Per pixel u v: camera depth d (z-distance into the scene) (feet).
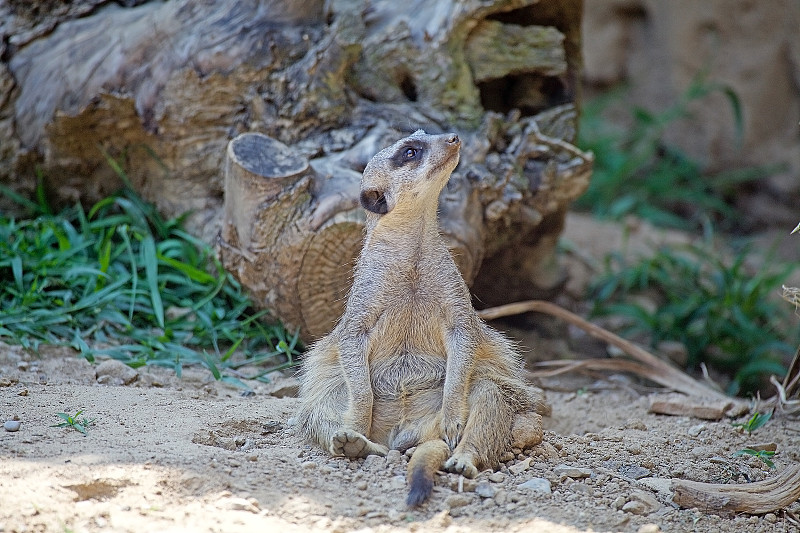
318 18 32.63
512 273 37.29
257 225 28.58
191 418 23.61
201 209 35.04
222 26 32.04
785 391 28.96
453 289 23.49
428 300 23.65
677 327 39.65
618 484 21.54
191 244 35.29
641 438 26.17
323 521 18.01
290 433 23.73
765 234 57.00
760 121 57.52
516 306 32.96
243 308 32.94
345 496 19.44
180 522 17.53
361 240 28.58
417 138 23.90
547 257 37.91
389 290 23.68
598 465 23.15
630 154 60.59
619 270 45.73
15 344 29.32
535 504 19.62
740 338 39.45
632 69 63.52
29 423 22.00
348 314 23.82
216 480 19.33
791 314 43.70
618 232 52.47
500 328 38.22
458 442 21.80
